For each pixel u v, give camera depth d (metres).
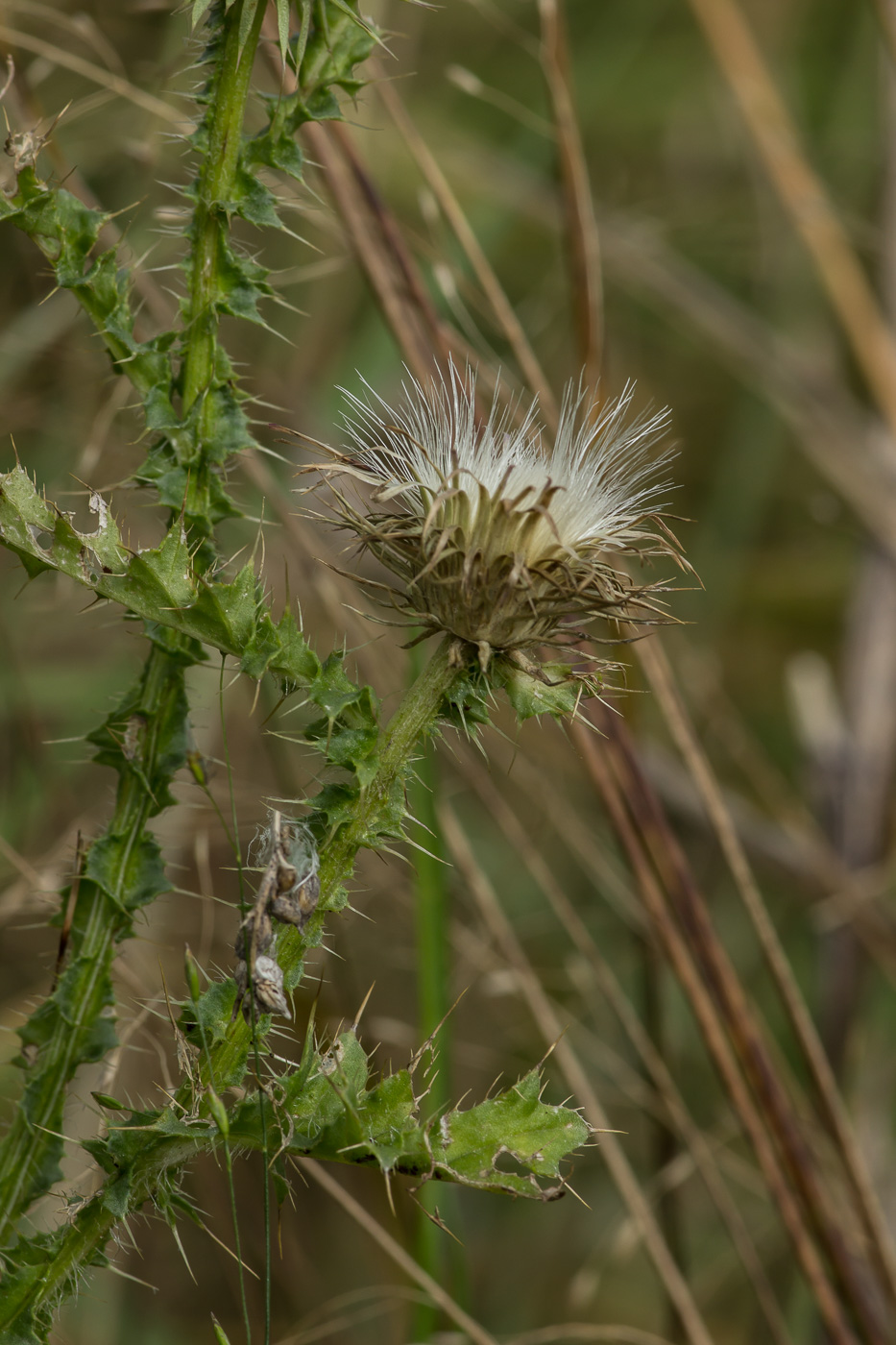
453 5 5.14
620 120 5.81
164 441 1.60
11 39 2.74
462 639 1.56
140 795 1.66
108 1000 1.68
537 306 4.92
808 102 6.06
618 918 4.70
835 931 4.18
